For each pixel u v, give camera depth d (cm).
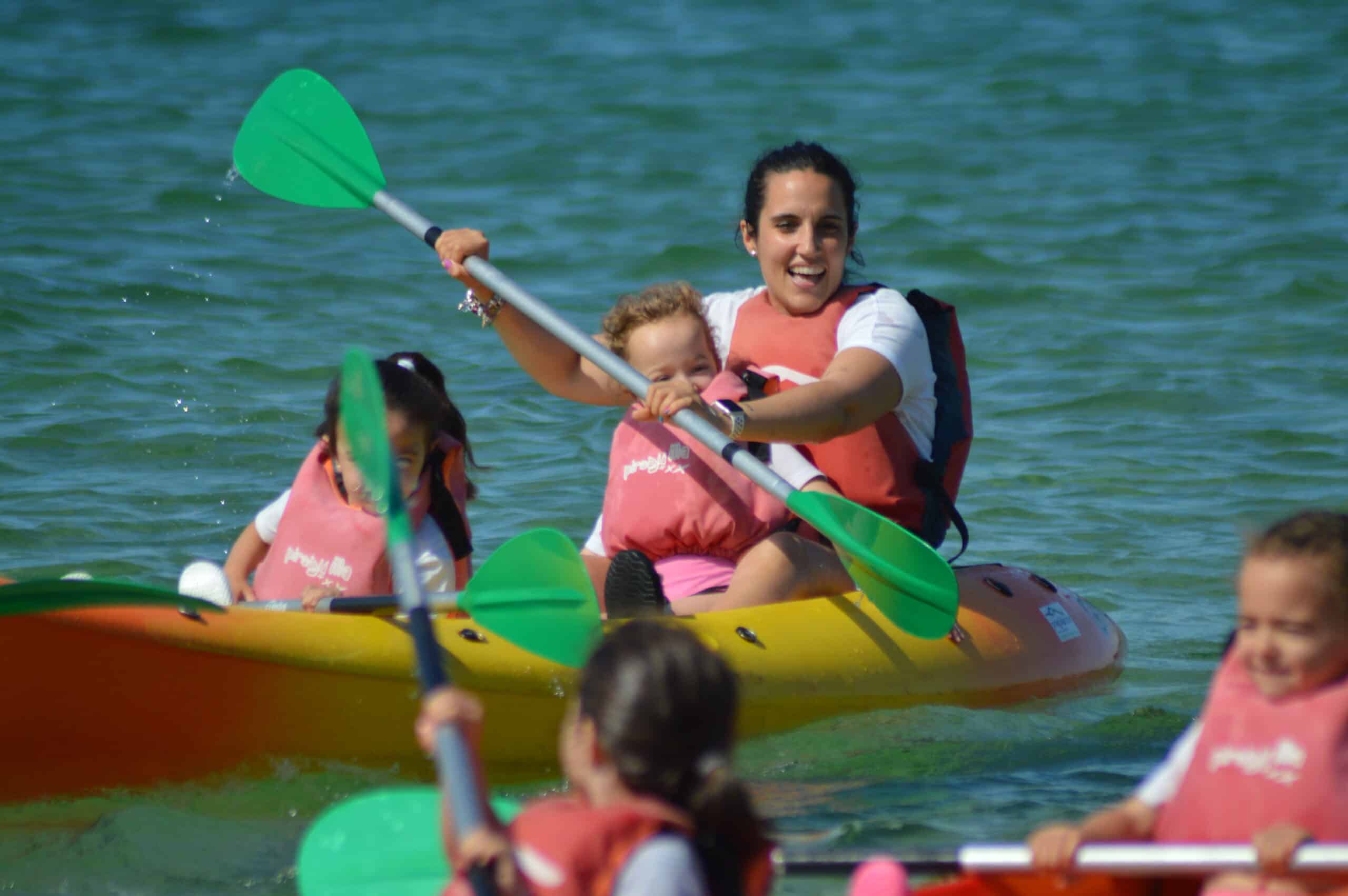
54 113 5375
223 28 7325
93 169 4512
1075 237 4106
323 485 1520
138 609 1252
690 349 1636
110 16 7444
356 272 3594
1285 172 4859
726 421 1495
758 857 814
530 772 1423
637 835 785
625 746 800
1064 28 7544
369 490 1280
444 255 1706
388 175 4856
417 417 1467
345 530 1476
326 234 3953
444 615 1466
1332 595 923
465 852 785
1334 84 6209
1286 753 930
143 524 2059
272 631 1309
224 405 2595
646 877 772
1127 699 1634
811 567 1602
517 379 2864
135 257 3556
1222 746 956
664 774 800
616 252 3981
